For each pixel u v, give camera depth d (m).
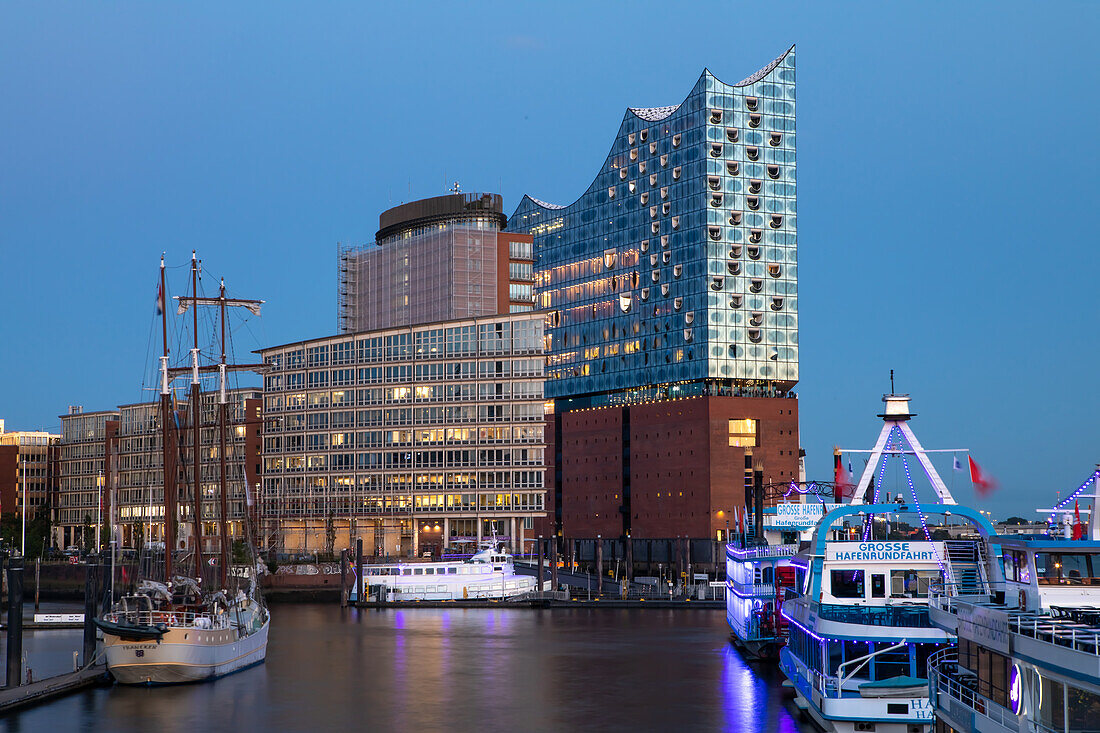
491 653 105.06
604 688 83.44
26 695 76.06
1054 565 45.88
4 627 137.62
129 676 83.69
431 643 113.69
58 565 188.75
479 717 72.62
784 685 81.94
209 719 72.19
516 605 158.38
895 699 55.41
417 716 73.06
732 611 115.31
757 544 103.19
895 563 59.44
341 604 160.88
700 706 75.31
